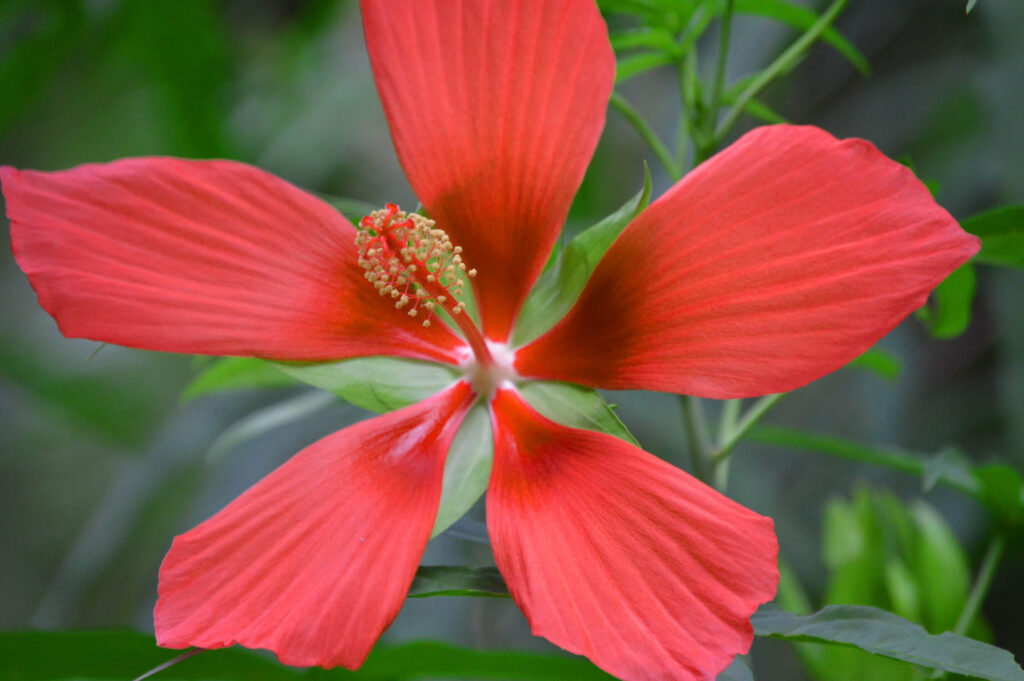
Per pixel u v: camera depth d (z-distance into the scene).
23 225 0.42
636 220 0.44
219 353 0.43
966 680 0.44
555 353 0.45
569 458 0.43
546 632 0.41
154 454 0.77
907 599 0.51
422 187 0.44
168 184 0.43
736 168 0.43
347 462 0.43
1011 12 0.68
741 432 0.49
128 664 0.46
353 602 0.42
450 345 0.46
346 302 0.45
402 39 0.44
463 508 0.44
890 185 0.42
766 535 0.41
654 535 0.42
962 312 0.49
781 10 0.52
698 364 0.43
